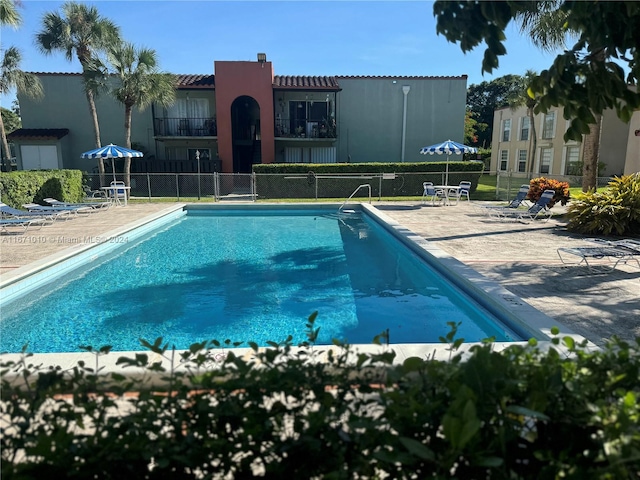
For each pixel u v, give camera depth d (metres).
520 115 31.20
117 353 3.76
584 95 2.33
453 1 2.18
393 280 7.94
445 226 11.77
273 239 11.93
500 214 13.71
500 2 2.07
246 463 1.65
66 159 23.95
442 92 24.48
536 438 1.59
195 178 22.91
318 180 20.36
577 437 1.59
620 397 1.69
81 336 5.55
